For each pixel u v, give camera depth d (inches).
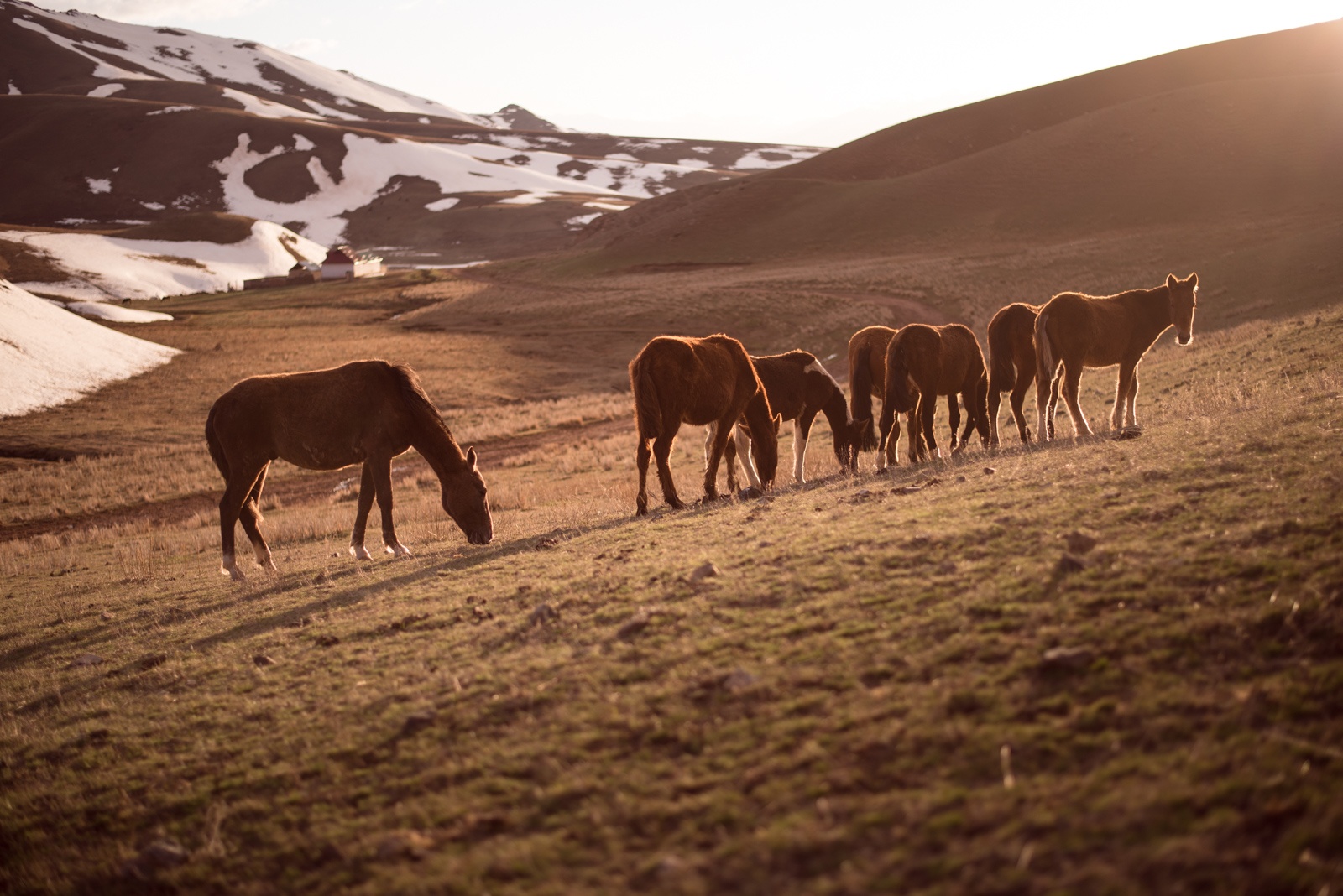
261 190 7736.2
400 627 292.7
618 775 160.4
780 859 126.0
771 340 2347.4
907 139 5723.4
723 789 147.6
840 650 187.5
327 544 629.0
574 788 159.3
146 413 1690.5
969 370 519.8
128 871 177.9
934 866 118.0
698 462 890.7
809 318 2459.4
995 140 5585.6
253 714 241.6
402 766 188.7
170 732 243.8
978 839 121.4
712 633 214.1
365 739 204.8
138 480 1164.5
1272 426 317.1
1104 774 129.3
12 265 4210.1
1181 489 253.1
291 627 329.7
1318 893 102.8
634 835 142.1
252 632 337.4
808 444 890.7
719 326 2536.9
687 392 436.8
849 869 120.1
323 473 1181.1
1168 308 463.2
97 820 206.5
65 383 1849.2
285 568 495.2
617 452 1063.0
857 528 283.9
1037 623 179.6
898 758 143.3
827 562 248.5
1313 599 164.4
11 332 1913.1
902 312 2342.5
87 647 377.4
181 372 2106.3
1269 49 5383.9
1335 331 701.3
